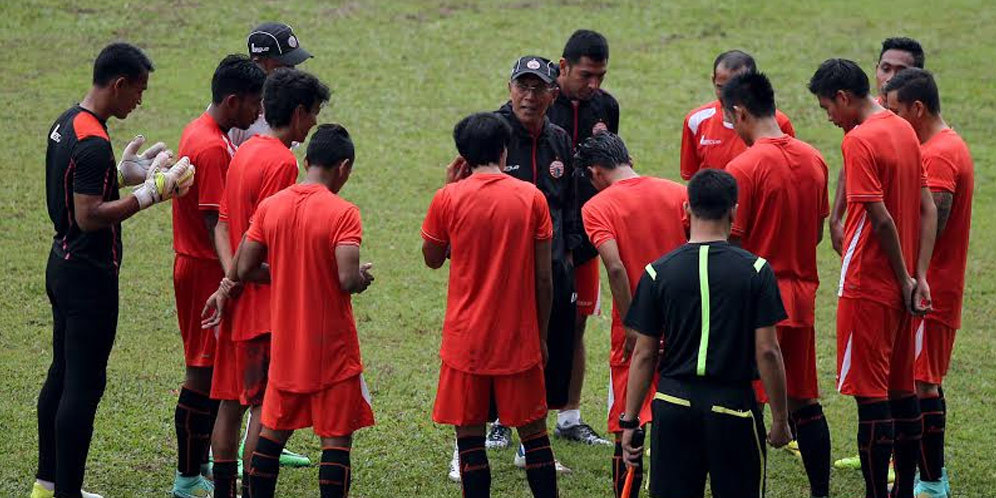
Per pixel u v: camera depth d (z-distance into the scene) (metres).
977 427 29.14
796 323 23.77
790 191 23.41
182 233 23.83
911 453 24.52
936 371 25.16
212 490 25.09
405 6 67.12
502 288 21.61
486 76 58.03
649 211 22.50
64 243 22.72
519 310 21.75
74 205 22.20
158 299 36.19
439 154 49.78
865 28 66.00
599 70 27.34
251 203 22.41
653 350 20.22
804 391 24.28
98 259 22.73
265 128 25.59
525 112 24.70
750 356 19.56
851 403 31.08
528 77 24.52
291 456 26.34
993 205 46.94
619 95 56.59
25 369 30.48
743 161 23.44
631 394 20.41
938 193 24.38
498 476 26.06
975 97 57.62
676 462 20.03
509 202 21.52
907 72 25.06
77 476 22.83
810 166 23.59
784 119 27.69
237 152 22.84
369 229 42.56
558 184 25.23
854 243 23.72
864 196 22.97
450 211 21.67
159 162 22.83
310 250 21.19
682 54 61.78
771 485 25.89
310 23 63.28
